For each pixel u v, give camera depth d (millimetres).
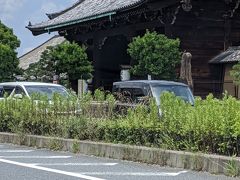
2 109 15766
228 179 9086
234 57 28594
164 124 11156
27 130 14711
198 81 29969
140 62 26297
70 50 32062
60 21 38469
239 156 9742
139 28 32812
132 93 15672
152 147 11234
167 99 11438
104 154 11961
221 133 9969
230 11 30875
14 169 10219
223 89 29578
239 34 31391
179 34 29688
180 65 26750
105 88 38969
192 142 10523
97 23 36312
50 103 14336
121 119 12516
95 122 12930
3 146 14312
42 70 33969
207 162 9789
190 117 10586
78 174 9641
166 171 9969
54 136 13836
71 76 32188
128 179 9141
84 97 13742
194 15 30031
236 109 10039
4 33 35750
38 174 9664
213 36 30641
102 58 39156
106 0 36969
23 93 16953
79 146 12664
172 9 29234
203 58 30297
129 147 11391
